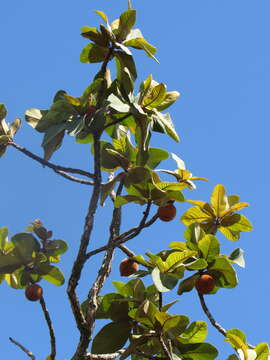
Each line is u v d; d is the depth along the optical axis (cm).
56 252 481
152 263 506
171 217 492
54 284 477
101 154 534
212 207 547
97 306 517
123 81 508
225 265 504
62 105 492
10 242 490
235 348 498
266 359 500
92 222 468
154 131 525
